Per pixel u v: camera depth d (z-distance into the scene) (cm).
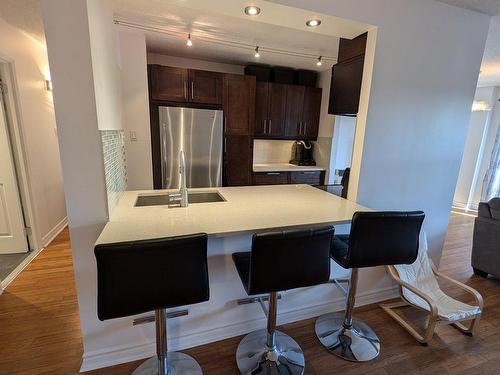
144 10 234
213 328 183
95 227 143
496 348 186
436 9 192
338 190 248
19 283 243
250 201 198
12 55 266
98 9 140
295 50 337
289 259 133
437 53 202
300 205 190
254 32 280
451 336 196
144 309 116
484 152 536
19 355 167
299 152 469
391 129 203
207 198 225
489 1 190
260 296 189
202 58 386
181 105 360
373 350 179
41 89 323
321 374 162
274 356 167
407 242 159
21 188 291
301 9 157
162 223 148
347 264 156
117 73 215
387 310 219
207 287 125
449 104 218
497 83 488
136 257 109
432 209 239
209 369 163
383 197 215
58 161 368
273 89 414
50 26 116
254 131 414
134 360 166
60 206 375
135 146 324
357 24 175
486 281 277
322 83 439
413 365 170
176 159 357
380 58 184
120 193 199
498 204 269
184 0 151
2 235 292
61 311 207
